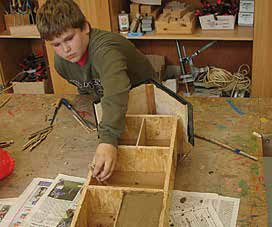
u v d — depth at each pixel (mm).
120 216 972
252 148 1317
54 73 2760
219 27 2518
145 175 1179
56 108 1652
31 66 3084
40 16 1240
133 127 1298
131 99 1319
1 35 2762
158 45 2922
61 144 1420
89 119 1562
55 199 1155
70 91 2801
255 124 1447
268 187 1582
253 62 2400
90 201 1059
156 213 971
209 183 1180
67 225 1062
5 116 1639
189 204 1105
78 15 1254
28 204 1146
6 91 2777
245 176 1196
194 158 1290
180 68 2934
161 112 1356
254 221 1038
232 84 2566
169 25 2494
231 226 1026
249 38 2363
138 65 1609
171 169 1099
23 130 1530
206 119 1494
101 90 1559
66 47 1271
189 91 2697
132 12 2572
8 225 1078
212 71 2646
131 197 1021
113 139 1146
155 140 1310
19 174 1278
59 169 1287
